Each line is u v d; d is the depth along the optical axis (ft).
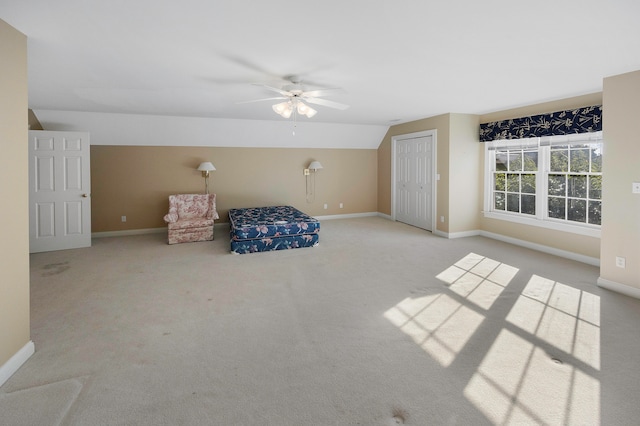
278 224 16.93
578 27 7.43
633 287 10.76
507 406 6.03
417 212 22.44
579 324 8.98
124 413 5.88
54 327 9.04
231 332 8.80
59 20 7.00
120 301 10.81
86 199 17.63
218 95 14.26
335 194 26.20
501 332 8.63
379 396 6.32
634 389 6.43
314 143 24.72
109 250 17.19
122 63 9.99
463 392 6.40
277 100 15.31
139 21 7.13
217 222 22.91
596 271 13.29
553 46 8.57
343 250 16.88
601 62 9.79
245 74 11.16
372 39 8.18
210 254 16.42
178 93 13.88
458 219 19.42
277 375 6.97
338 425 5.62
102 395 6.34
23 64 7.54
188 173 22.02
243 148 23.21
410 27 7.45
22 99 7.45
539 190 16.49
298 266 14.38
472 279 12.55
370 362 7.41
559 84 12.39
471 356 7.60
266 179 24.02
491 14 6.83
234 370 7.15
